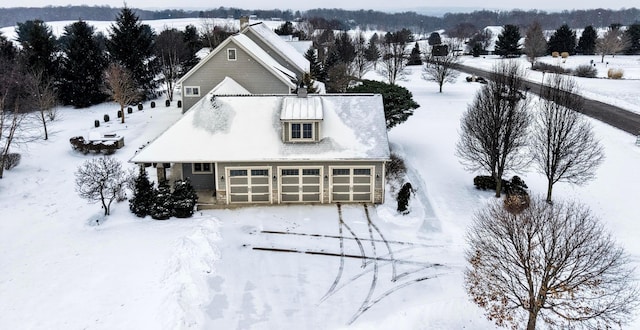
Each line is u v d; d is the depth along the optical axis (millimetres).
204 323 15844
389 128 33562
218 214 23828
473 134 27312
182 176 26156
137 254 19203
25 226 21922
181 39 68375
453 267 19328
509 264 16484
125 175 27516
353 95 27297
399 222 23141
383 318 16219
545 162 25219
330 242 21328
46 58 48156
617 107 46156
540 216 17078
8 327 14797
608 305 14797
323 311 16609
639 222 23375
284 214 23953
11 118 38625
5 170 28453
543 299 14617
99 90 47938
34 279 17453
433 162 31406
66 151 32531
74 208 23969
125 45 49750
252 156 24172
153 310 15609
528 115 29141
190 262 18734
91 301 16109
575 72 69688
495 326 16125
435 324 16172
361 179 25031
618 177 28766
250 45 36531
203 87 34844
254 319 16125
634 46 96938
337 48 75500
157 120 40656
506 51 94125
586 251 16219
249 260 19750
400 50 73375
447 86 59812
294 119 24375
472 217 23578
